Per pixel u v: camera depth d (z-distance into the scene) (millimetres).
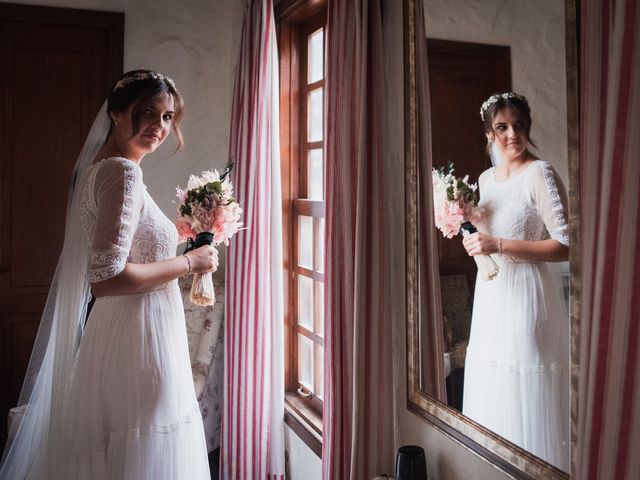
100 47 3619
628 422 997
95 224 1953
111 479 1940
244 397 2922
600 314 1036
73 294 2051
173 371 2053
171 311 2107
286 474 2928
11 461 2141
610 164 1014
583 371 1086
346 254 2023
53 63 3543
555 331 1276
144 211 2053
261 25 2852
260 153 2846
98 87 3617
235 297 3004
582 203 1096
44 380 2109
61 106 3564
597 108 1061
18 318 3518
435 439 1804
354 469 1943
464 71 1572
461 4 1576
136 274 1935
